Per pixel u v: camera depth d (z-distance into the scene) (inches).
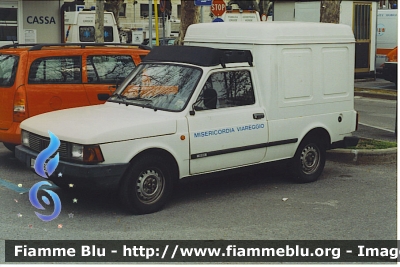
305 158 336.2
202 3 609.3
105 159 262.8
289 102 321.1
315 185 335.0
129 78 325.7
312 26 329.4
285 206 293.3
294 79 322.0
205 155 291.0
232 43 323.6
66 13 971.9
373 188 329.4
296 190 323.6
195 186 331.6
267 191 321.4
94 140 260.4
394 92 767.1
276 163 322.7
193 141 286.4
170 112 286.8
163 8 833.5
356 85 858.1
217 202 300.0
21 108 350.3
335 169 375.2
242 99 306.3
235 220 270.5
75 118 289.3
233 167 304.8
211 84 295.6
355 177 354.3
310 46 327.6
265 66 311.6
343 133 350.3
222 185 334.0
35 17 721.0
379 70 987.9
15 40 716.7
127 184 271.3
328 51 337.4
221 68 298.8
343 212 284.2
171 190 285.9
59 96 360.8
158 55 320.8
